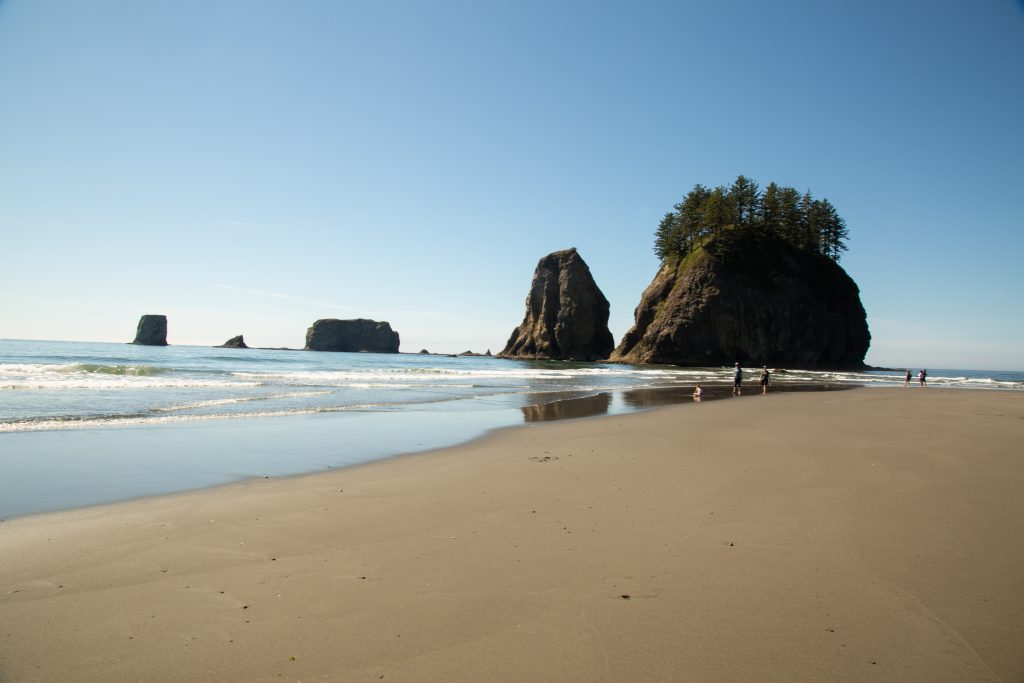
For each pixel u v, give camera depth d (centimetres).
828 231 10944
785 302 9569
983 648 394
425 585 491
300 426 1484
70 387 2231
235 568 526
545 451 1159
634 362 10238
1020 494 812
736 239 10038
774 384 4234
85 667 362
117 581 493
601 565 539
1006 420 1852
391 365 7675
